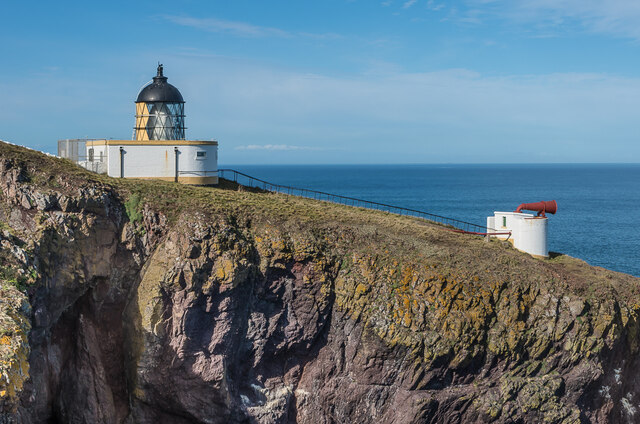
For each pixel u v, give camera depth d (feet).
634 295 163.63
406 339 138.10
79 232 131.75
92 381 133.69
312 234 147.84
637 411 160.25
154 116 184.55
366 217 171.22
